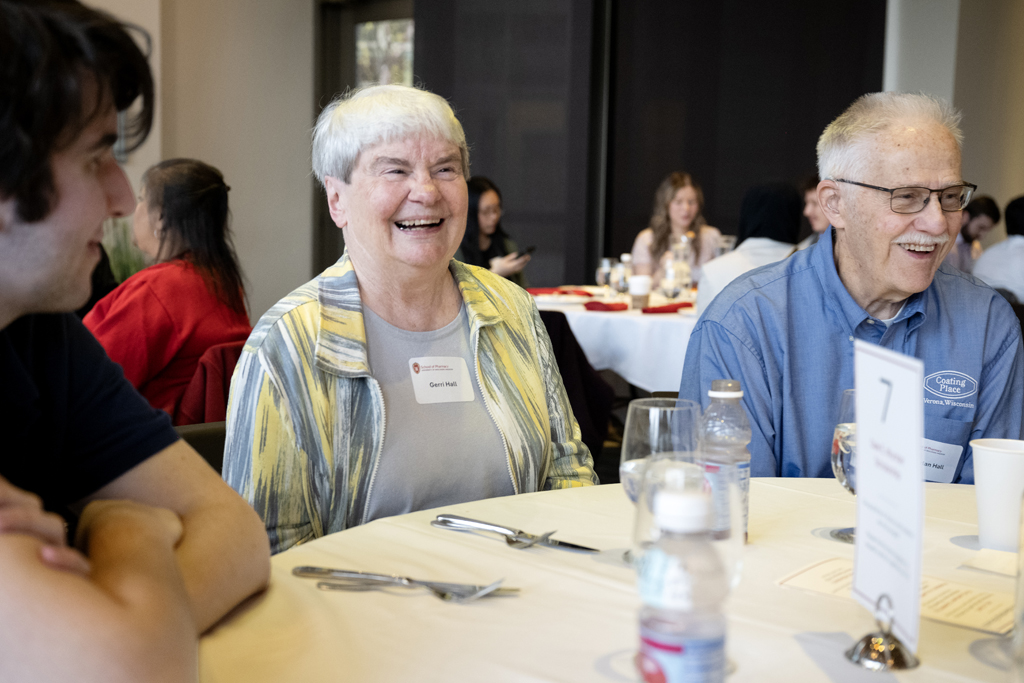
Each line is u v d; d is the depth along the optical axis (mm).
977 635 851
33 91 700
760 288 1845
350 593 953
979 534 1146
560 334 3346
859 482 829
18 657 686
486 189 4797
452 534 1150
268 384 1451
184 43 6379
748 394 1795
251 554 939
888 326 1785
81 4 773
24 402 960
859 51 7074
